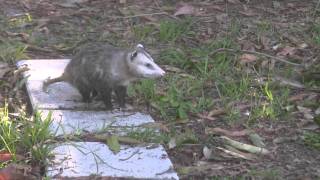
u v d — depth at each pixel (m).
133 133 9.64
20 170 8.64
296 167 9.22
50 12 15.35
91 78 10.52
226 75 12.25
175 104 10.81
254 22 15.01
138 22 14.88
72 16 15.15
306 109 11.01
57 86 11.42
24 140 9.18
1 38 13.47
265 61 12.78
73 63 10.78
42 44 13.48
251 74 12.38
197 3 16.09
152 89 11.16
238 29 14.44
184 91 11.39
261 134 10.18
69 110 10.52
